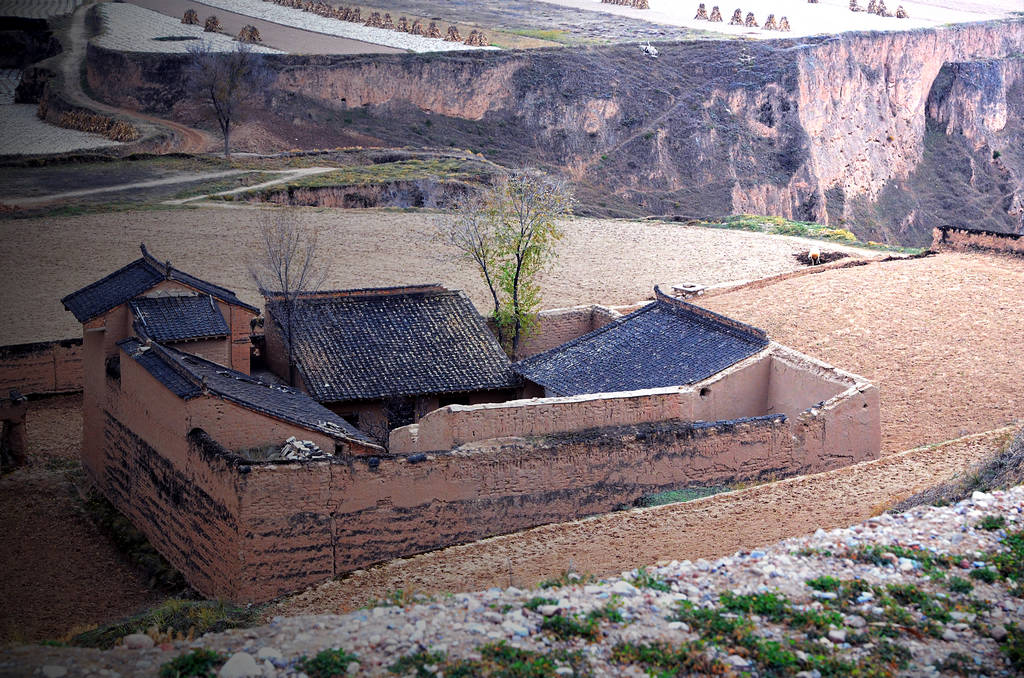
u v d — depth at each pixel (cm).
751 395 3459
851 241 7550
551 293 5956
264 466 2458
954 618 1823
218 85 12256
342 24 16762
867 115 15875
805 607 1866
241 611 2303
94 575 2838
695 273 6406
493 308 5512
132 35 14438
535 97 14100
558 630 1766
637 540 2467
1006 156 16750
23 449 3553
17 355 4128
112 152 10456
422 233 7250
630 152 14088
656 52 15362
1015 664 1694
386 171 9988
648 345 3750
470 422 2986
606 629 1773
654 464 2847
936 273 4834
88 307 3372
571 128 14012
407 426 3128
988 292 4541
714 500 2669
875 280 4841
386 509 2583
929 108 16988
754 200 14025
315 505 2512
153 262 3516
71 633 2241
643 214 13262
